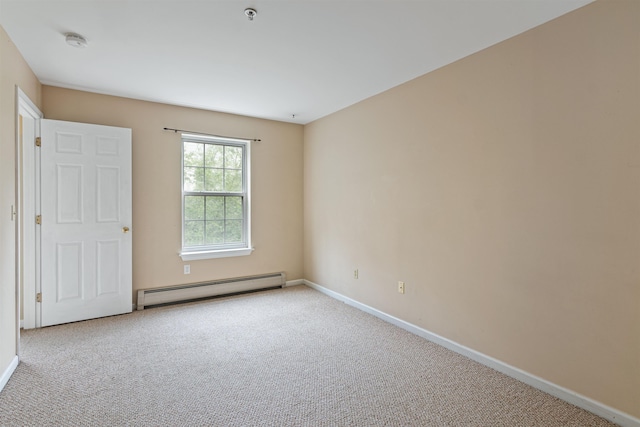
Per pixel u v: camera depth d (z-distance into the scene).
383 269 3.51
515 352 2.36
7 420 1.85
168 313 3.65
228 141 4.39
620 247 1.87
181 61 2.79
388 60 2.77
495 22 2.19
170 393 2.13
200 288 4.09
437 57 2.71
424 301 3.05
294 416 1.92
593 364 1.98
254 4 2.01
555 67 2.13
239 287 4.38
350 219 3.99
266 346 2.85
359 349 2.81
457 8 2.04
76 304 3.34
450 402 2.07
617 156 1.87
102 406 1.99
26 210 3.12
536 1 1.95
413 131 3.15
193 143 4.18
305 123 4.83
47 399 2.05
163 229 3.92
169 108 3.93
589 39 1.97
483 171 2.55
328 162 4.37
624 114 1.84
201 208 4.22
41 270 3.18
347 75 3.08
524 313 2.31
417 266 3.12
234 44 2.50
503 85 2.42
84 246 3.36
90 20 2.18
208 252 4.14
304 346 2.86
